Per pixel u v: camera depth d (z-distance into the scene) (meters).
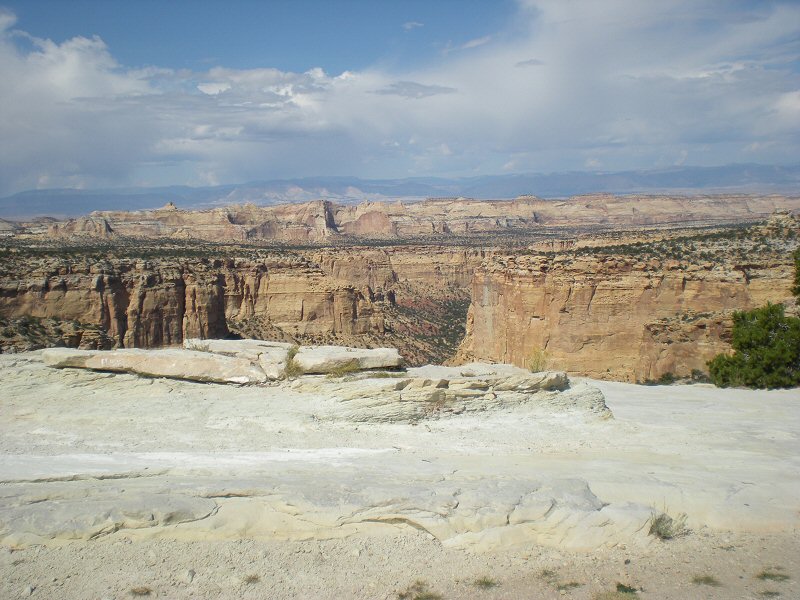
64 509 14.30
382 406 22.66
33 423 21.02
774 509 15.92
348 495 15.20
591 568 13.90
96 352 25.56
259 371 24.86
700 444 21.83
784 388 34.78
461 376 24.98
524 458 19.52
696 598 12.84
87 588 12.86
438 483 16.17
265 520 14.74
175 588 12.98
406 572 13.67
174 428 20.89
